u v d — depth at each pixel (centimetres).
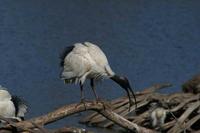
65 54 1396
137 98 1869
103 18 4650
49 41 3581
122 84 1363
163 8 5084
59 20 4419
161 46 3662
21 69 2700
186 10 5028
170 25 4434
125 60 3130
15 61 2884
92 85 1371
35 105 2081
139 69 2938
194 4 5250
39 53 3144
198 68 3105
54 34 3838
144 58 3225
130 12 4931
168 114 1780
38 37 3653
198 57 3397
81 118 1866
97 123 1811
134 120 1769
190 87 1939
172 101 1834
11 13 4397
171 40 3903
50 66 2808
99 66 1346
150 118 1738
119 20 4600
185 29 4328
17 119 1265
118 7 5128
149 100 1848
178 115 1802
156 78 2786
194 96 1853
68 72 1367
